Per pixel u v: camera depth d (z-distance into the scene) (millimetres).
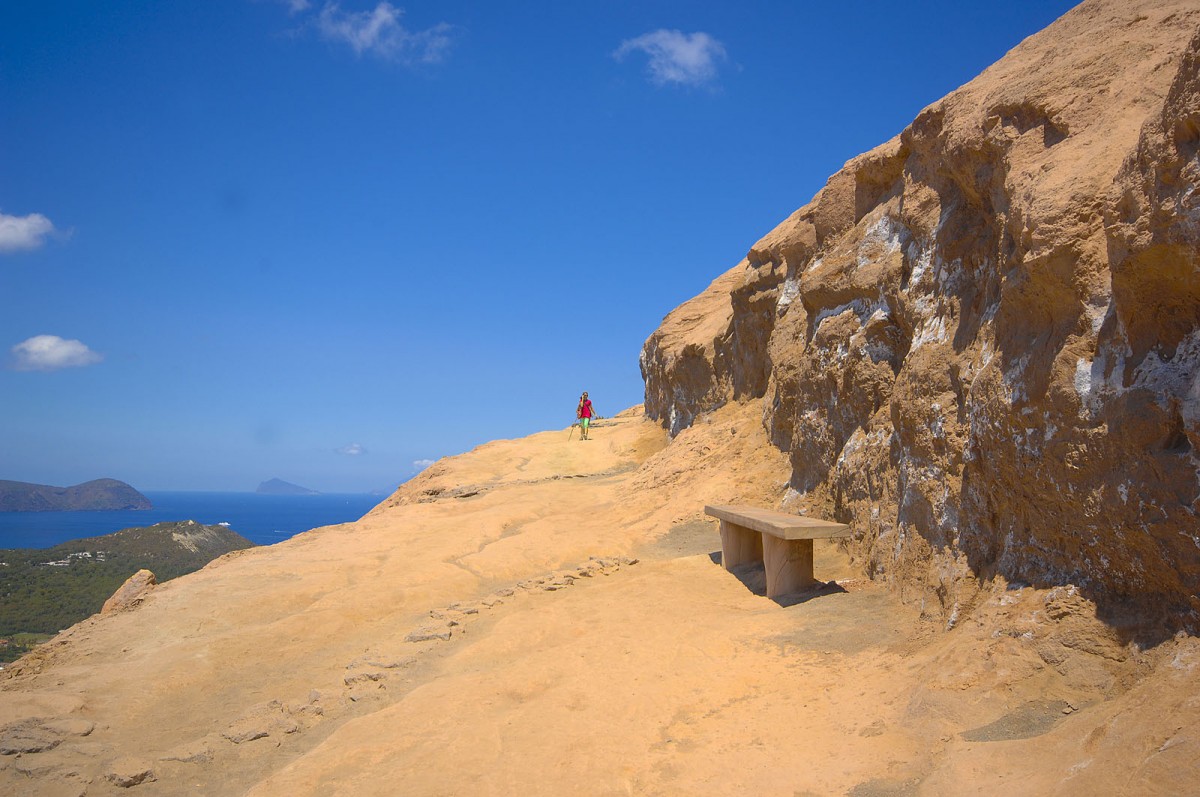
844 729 4871
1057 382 5000
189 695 8320
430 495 21578
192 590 11711
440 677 7707
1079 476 4812
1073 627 4633
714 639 7012
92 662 9375
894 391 8234
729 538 10219
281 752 6816
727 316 20734
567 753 5262
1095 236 5023
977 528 6188
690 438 17891
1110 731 3645
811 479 11398
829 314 11414
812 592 8320
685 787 4590
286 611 10914
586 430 27500
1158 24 6238
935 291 8289
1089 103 6004
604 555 12594
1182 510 4035
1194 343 4234
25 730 7305
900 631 6387
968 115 7781
